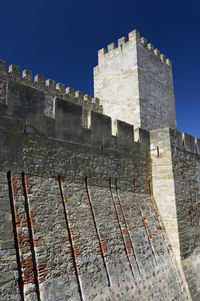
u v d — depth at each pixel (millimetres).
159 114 17641
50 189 7922
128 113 16438
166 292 9617
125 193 10758
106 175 10125
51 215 7562
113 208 9742
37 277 6551
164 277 9984
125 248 9297
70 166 8812
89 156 9609
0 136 7008
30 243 6773
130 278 8758
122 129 11414
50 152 8273
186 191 12664
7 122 7242
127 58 17125
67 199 8273
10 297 5816
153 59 18203
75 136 9242
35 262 6652
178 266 10875
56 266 7020
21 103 7707
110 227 9188
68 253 7473
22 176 7375
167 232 11531
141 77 16594
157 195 12188
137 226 10336
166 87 19031
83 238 8078
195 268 11352
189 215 12391
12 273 6051
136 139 12297
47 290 6535
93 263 7965
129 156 11469
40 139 8055
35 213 7180
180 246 11109
